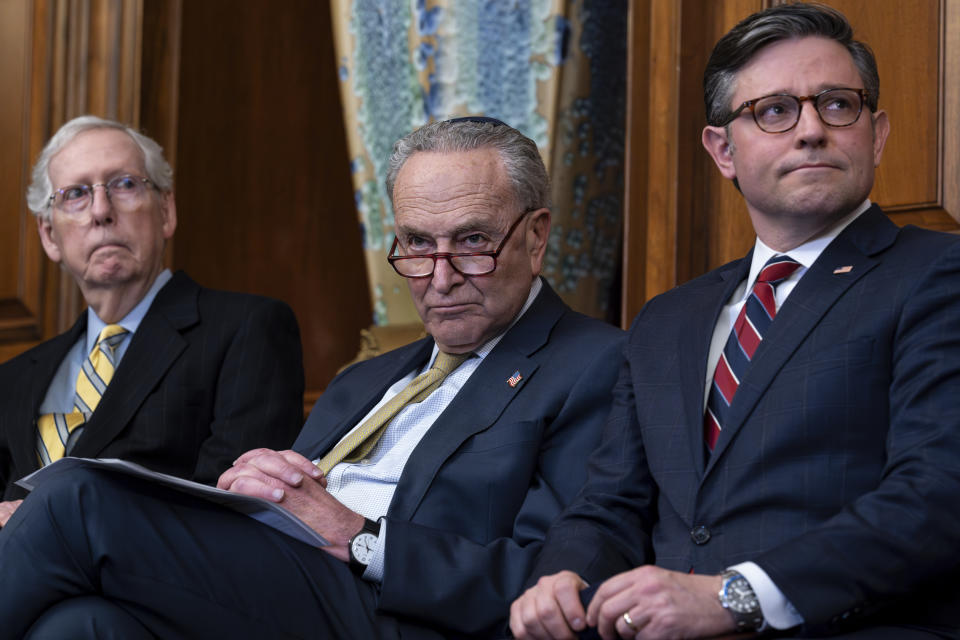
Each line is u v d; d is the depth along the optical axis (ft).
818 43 6.05
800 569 4.83
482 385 6.94
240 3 13.70
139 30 12.30
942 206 7.95
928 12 8.08
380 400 7.63
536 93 10.73
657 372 6.31
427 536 6.19
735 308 6.31
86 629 5.28
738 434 5.67
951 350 5.27
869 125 6.02
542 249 7.39
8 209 12.27
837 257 5.87
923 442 5.09
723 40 6.31
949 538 4.84
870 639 4.78
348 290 14.42
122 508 5.57
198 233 13.37
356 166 11.68
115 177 9.32
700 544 5.63
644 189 9.86
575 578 5.38
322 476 6.49
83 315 9.60
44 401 9.16
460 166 7.00
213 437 8.55
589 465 6.44
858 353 5.48
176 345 8.86
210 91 13.44
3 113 12.33
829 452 5.43
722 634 4.88
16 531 5.47
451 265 6.95
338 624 5.95
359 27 11.59
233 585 5.73
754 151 6.05
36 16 12.36
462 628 6.05
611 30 10.88
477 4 10.91
